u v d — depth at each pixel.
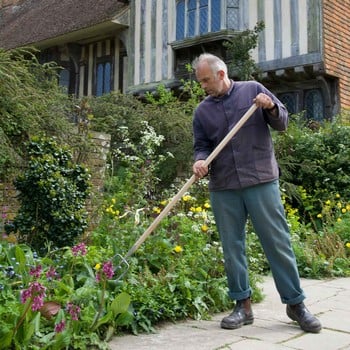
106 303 2.89
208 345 2.61
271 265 2.97
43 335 2.46
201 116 3.09
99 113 7.88
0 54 5.18
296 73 11.01
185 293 3.27
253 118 2.94
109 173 6.82
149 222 4.48
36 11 18.58
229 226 3.02
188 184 2.94
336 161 8.08
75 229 4.26
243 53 10.73
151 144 6.92
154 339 2.72
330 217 6.66
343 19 11.41
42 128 5.32
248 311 3.06
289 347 2.57
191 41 12.12
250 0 11.59
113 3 14.57
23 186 4.20
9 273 2.98
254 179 2.90
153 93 12.88
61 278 3.24
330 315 3.31
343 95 11.28
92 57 15.43
